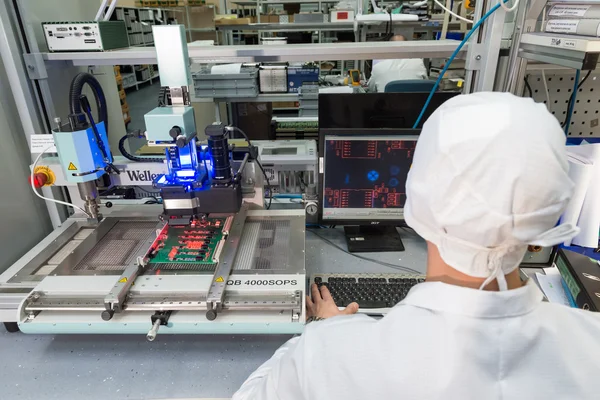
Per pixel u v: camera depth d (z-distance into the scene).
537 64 1.46
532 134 0.47
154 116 0.99
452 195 0.50
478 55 1.35
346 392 0.52
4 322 1.08
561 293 1.15
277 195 1.69
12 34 1.30
